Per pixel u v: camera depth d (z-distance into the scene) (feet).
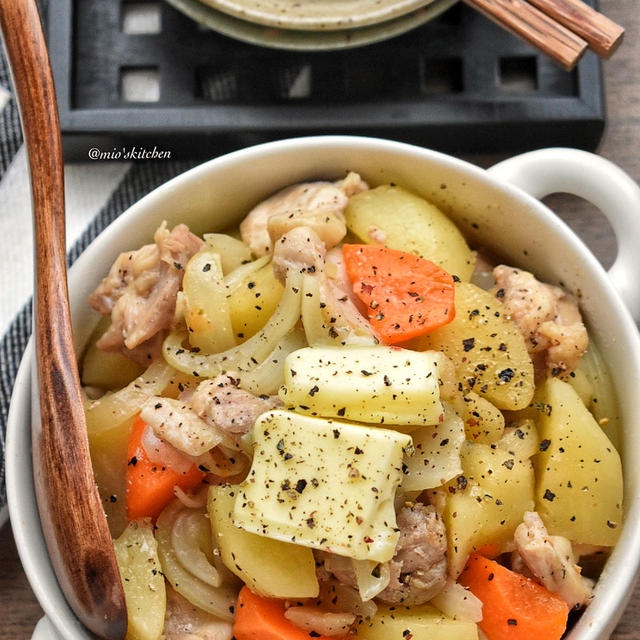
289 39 2.03
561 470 1.67
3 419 1.99
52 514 1.57
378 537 1.53
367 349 1.62
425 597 1.60
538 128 2.09
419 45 2.12
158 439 1.63
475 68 2.11
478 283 1.84
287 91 2.12
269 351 1.66
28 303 2.04
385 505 1.54
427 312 1.69
